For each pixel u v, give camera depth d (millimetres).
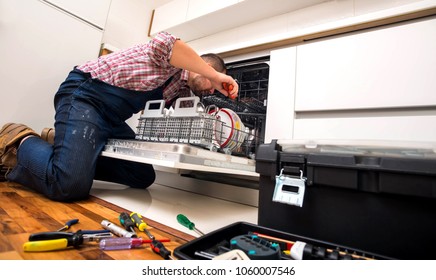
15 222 461
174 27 1872
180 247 337
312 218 442
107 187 1070
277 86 1068
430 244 340
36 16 1116
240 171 830
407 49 809
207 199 1036
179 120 737
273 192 487
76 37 1268
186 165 582
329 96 930
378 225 381
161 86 973
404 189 352
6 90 1025
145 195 956
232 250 332
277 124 1041
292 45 1080
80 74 875
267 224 489
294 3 1492
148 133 821
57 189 685
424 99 759
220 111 974
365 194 397
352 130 890
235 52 1221
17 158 792
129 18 1893
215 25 1802
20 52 1064
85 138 770
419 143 354
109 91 838
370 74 860
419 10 793
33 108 1108
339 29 951
